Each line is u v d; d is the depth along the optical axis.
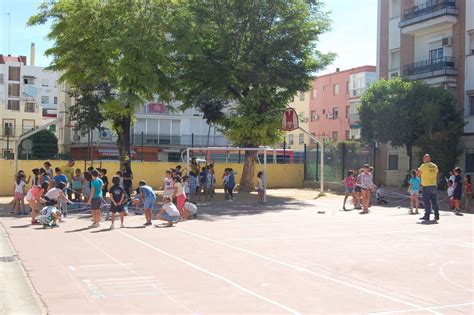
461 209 24.27
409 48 37.69
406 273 9.97
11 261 10.70
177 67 28.55
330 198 29.67
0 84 84.00
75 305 7.54
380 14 40.38
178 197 18.94
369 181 22.30
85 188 21.36
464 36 33.44
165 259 11.12
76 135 54.75
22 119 68.06
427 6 35.69
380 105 31.14
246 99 29.61
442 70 33.59
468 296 8.33
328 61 30.59
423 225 17.62
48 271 9.78
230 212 21.83
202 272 9.87
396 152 36.47
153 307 7.49
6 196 29.28
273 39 29.62
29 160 30.19
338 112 67.50
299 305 7.67
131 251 12.04
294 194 32.06
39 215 17.56
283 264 10.72
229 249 12.48
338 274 9.83
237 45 29.69
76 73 25.58
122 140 26.62
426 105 29.67
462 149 31.25
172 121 59.88
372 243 13.62
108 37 24.56
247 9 29.09
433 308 7.61
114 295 8.12
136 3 24.61
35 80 93.88
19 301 7.73
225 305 7.63
